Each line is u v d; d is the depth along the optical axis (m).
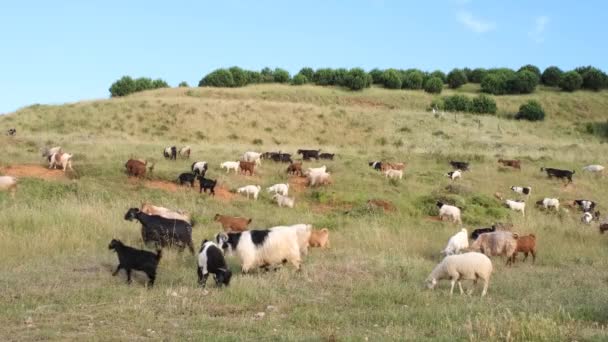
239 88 75.06
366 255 15.26
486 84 79.75
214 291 10.98
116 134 46.56
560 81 81.12
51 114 50.94
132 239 15.50
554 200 27.31
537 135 58.31
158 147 35.06
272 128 53.00
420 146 48.91
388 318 9.62
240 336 8.26
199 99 59.44
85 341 7.95
